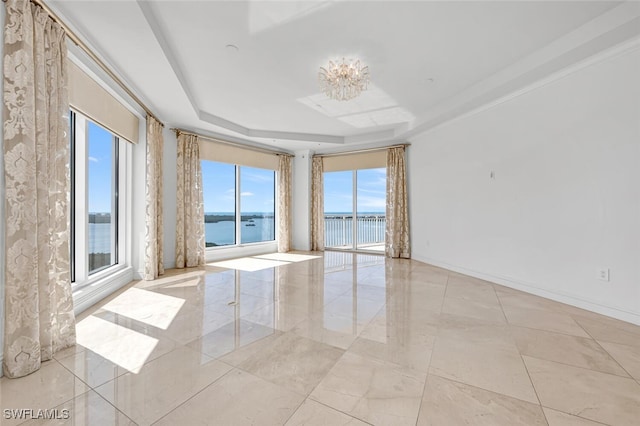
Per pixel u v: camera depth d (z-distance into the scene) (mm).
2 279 1665
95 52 2504
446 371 1754
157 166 4191
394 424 1311
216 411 1397
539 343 2125
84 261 2893
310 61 3068
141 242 3994
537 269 3318
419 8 2279
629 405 1433
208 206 7402
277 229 6895
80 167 2850
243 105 4359
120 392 1542
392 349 2041
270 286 3742
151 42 2463
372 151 6320
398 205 5805
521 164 3480
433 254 5133
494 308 2902
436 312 2797
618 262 2598
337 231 7895
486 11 2322
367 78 3205
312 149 6906
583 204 2857
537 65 2906
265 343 2133
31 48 1755
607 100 2648
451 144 4641
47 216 1856
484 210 4039
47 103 1918
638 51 2447
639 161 2461
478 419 1340
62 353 1962
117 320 2555
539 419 1338
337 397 1505
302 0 2174
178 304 3000
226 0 2160
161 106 3947
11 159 1669
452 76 3447
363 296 3322
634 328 2391
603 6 2279
